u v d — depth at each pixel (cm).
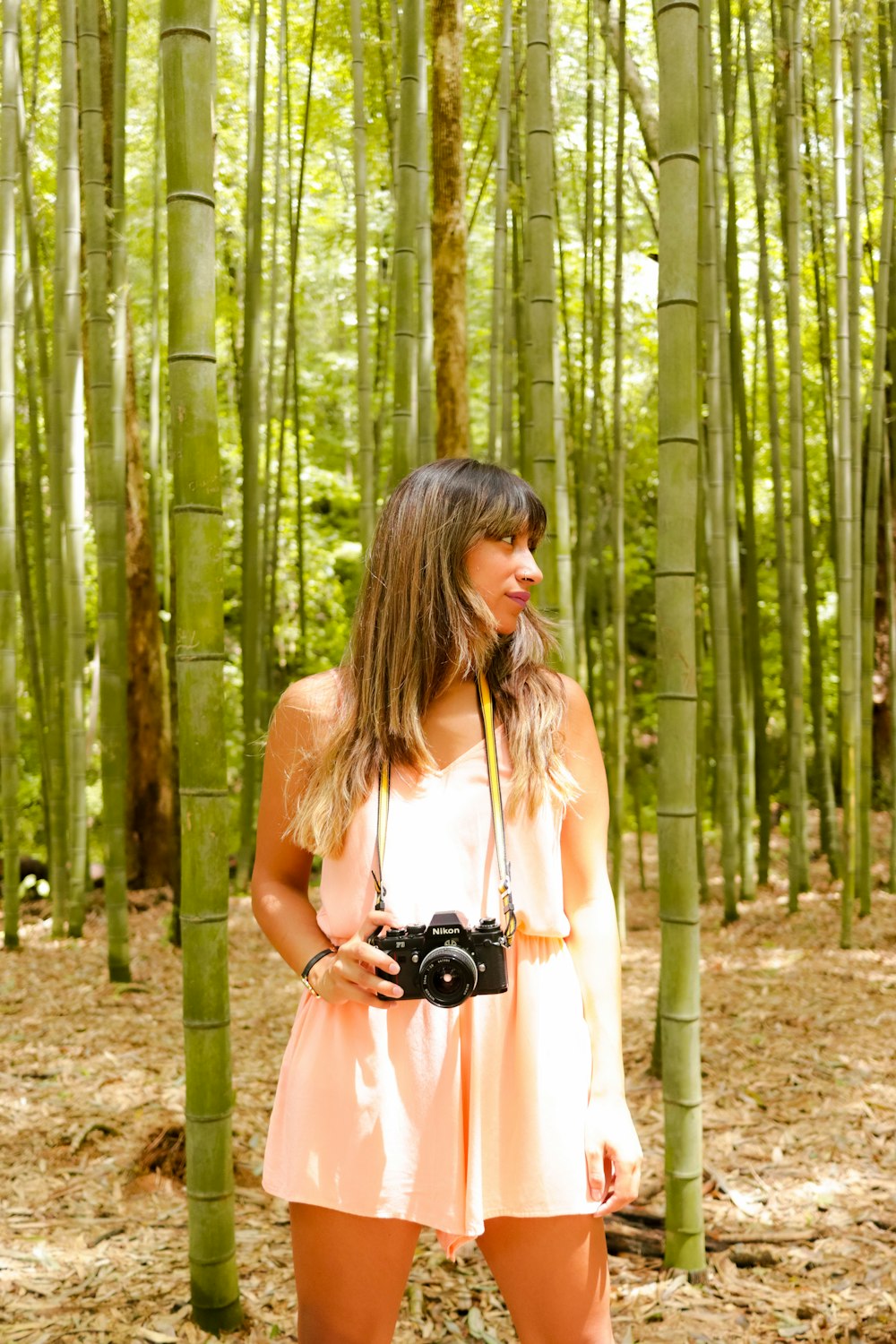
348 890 130
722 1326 211
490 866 128
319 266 905
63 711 577
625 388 829
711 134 476
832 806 662
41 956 540
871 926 548
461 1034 125
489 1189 123
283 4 559
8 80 464
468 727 133
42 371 550
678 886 227
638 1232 245
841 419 499
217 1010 207
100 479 482
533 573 132
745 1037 387
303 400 1030
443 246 505
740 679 614
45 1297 224
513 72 527
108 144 564
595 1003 131
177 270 189
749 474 592
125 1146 301
